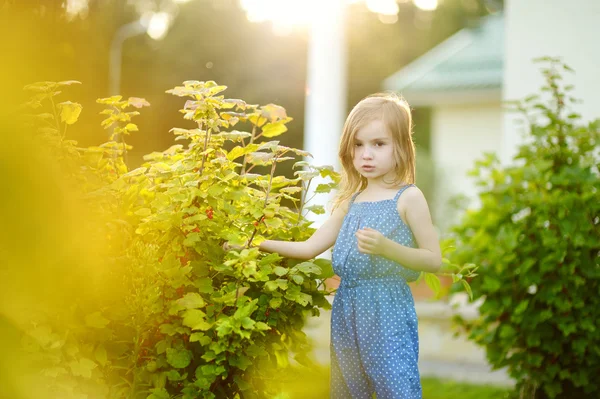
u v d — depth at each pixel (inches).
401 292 101.4
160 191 101.8
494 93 588.7
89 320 84.9
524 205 167.6
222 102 95.8
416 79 631.2
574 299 155.9
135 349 89.4
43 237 63.2
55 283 70.5
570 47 249.3
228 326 86.0
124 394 90.9
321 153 360.5
